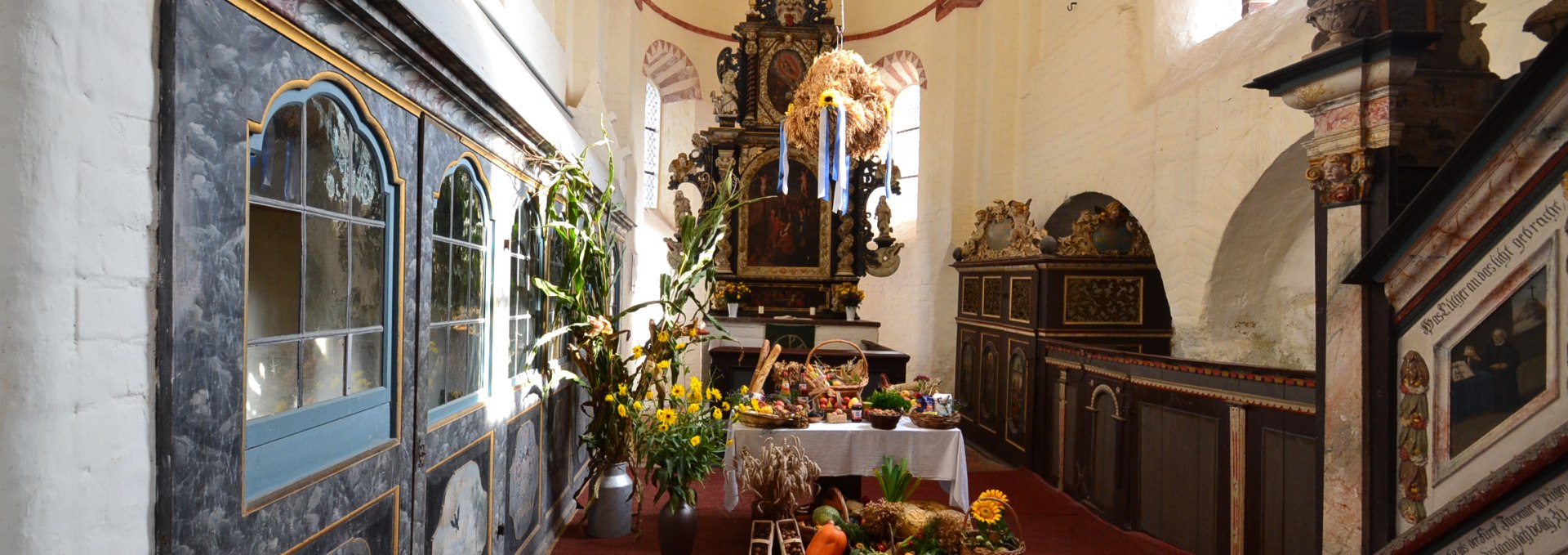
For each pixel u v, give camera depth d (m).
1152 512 4.95
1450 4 2.55
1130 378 5.21
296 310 1.91
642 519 5.06
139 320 1.34
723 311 8.70
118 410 1.30
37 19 1.15
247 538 1.65
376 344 2.31
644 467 6.38
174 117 1.39
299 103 1.85
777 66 8.80
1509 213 2.02
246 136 1.61
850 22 10.82
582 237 4.26
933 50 9.76
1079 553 4.73
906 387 5.96
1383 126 2.48
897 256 8.62
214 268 1.52
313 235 1.96
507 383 3.57
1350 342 2.59
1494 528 1.84
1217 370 4.35
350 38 2.00
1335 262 2.66
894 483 4.52
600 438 4.62
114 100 1.28
